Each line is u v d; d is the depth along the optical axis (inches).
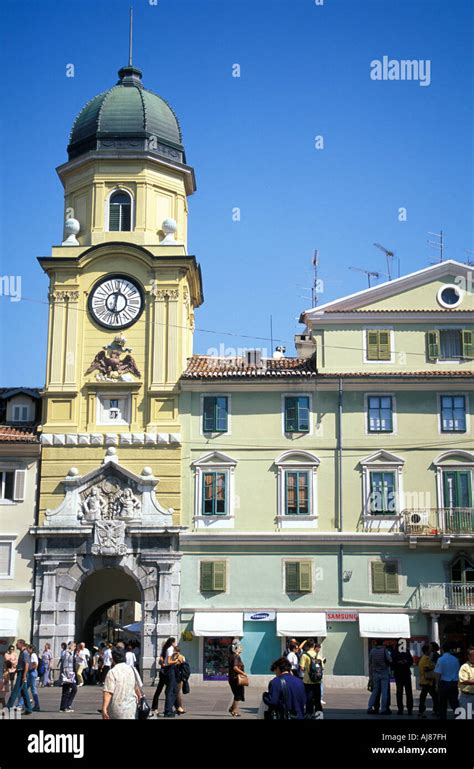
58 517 1956.2
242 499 1963.6
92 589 2057.1
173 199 2160.4
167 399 2005.4
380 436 1979.6
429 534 1908.2
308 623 1886.1
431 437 1977.1
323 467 1972.2
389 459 1968.5
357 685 1866.4
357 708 1405.0
